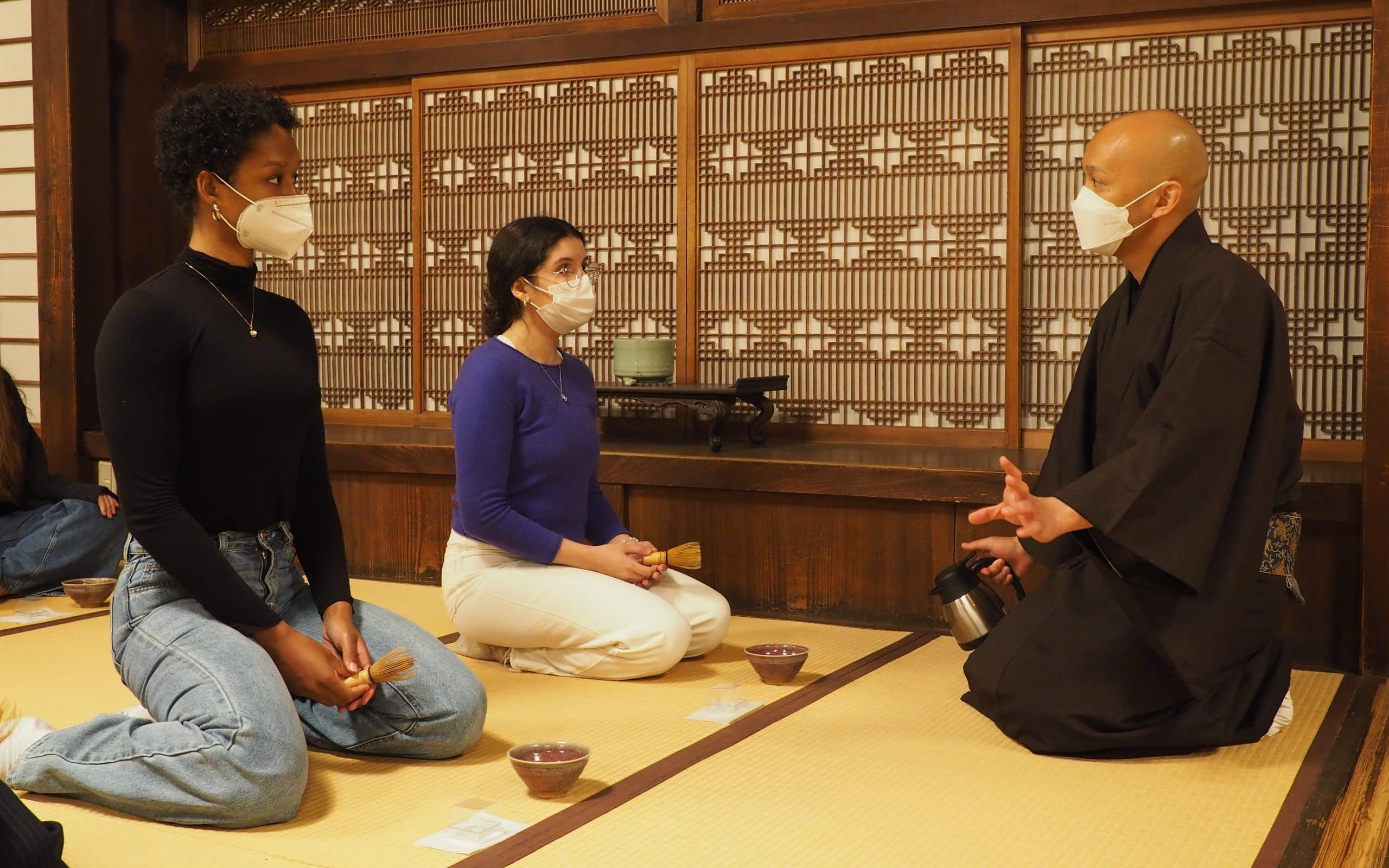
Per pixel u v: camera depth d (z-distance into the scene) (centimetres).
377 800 202
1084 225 238
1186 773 217
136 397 196
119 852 179
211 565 200
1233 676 232
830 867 174
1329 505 292
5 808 148
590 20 438
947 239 397
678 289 430
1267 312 224
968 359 398
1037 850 181
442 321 468
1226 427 214
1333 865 175
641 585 292
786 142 414
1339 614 295
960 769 218
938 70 394
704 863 175
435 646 226
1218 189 368
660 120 429
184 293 205
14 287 471
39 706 254
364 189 481
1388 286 282
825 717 251
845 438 412
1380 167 282
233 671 193
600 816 194
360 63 469
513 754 206
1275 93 361
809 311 416
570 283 280
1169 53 371
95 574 385
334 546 232
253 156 204
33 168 464
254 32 492
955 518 329
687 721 248
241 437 209
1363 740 237
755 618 352
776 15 408
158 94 493
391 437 422
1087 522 209
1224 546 219
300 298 495
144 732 192
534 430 285
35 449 384
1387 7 282
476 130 456
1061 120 384
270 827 190
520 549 281
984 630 271
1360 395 355
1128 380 234
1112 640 228
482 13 455
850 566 342
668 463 360
